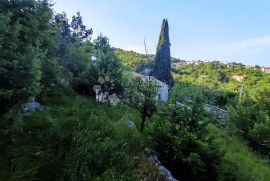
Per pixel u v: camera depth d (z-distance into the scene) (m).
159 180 6.21
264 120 14.73
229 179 8.14
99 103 11.56
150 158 7.17
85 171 4.89
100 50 13.05
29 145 4.91
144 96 9.57
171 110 8.77
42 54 5.72
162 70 34.00
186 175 7.46
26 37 5.78
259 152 14.16
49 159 4.79
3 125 4.39
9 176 4.02
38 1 6.62
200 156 7.51
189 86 25.30
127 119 9.55
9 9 5.54
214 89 33.06
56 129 5.64
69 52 12.51
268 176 10.18
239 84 56.81
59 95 9.64
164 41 39.19
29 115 6.01
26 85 4.52
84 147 5.47
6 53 4.57
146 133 8.49
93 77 12.32
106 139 6.33
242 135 15.03
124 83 12.14
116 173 5.29
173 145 7.56
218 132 14.27
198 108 8.59
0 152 4.43
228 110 16.67
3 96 4.23
